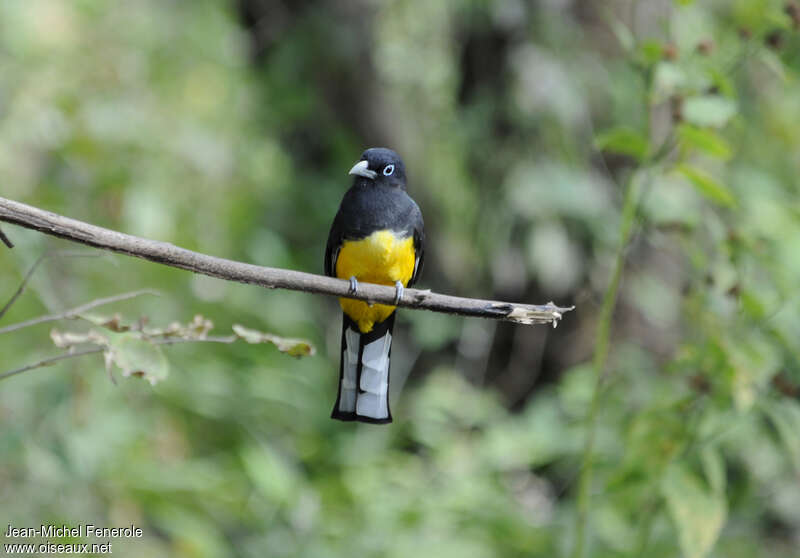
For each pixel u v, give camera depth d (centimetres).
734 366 755
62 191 1211
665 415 790
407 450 1345
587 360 1342
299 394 1300
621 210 1345
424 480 1194
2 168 1162
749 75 1447
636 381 1172
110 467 997
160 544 1000
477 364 1412
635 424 794
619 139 763
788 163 1445
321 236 1550
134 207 1223
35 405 977
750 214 902
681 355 814
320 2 1505
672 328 1292
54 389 990
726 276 852
